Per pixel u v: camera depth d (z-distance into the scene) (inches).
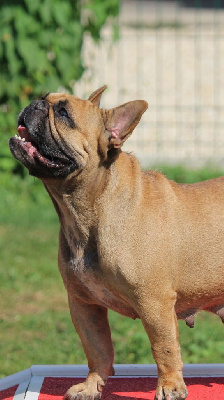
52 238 469.4
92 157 212.5
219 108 650.2
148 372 247.3
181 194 222.5
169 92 708.0
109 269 210.2
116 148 214.4
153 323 209.6
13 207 517.0
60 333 345.1
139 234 209.8
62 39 515.8
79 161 211.0
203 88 721.0
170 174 538.3
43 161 209.2
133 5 1120.2
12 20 507.2
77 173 211.8
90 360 227.6
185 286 218.4
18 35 507.8
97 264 213.9
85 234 214.7
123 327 351.6
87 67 545.3
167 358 210.5
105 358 227.8
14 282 402.9
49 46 514.3
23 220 496.7
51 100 214.7
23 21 506.3
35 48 510.3
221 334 346.0
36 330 349.7
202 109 676.1
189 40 818.2
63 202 216.1
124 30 824.3
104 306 222.7
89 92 607.8
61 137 210.1
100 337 228.2
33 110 209.8
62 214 220.1
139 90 699.4
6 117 519.5
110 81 712.4
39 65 509.7
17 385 243.6
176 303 223.5
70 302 229.3
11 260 430.6
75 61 523.5
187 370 246.7
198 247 217.3
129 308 219.5
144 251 208.8
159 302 210.1
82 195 213.2
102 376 227.0
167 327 210.1
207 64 766.5
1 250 446.3
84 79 563.2
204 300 225.1
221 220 221.1
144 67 743.7
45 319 359.6
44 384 239.6
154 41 807.1
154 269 208.7
